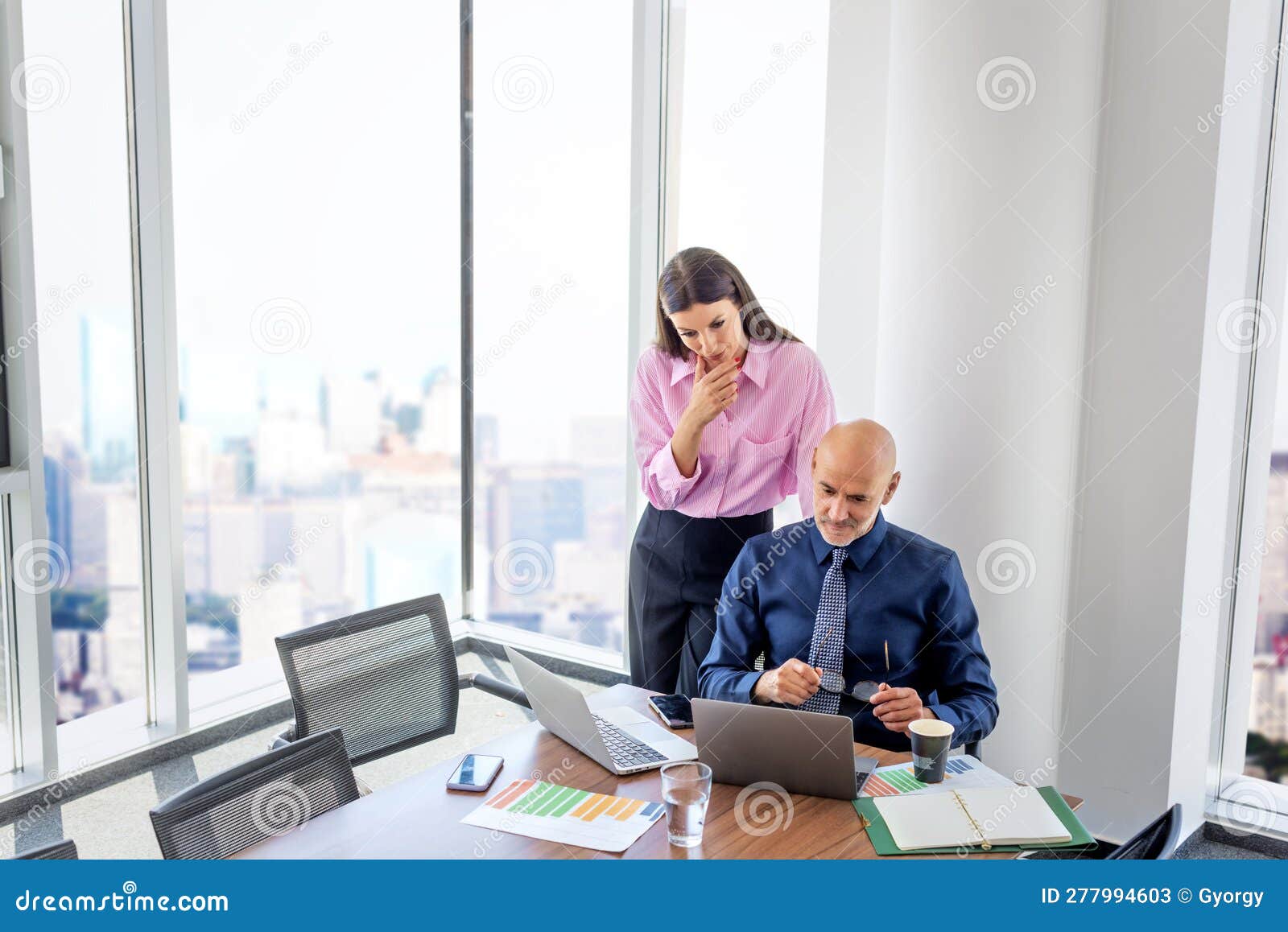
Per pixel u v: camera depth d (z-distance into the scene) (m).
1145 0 2.89
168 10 3.46
